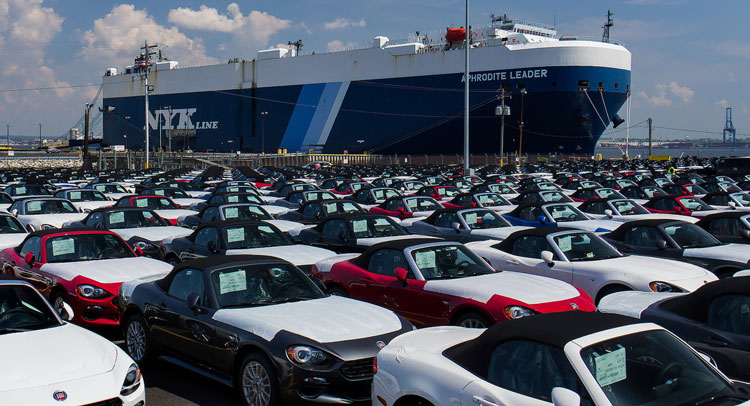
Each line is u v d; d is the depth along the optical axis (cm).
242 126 12744
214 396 684
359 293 891
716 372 425
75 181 4006
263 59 12456
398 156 10662
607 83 9075
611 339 422
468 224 1436
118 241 1041
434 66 10019
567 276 945
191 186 3562
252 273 715
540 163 7269
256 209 1603
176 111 13825
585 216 1593
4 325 579
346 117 11188
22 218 1720
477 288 769
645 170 5469
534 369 421
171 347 716
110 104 15450
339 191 3016
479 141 9744
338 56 11206
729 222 1266
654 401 392
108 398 498
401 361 496
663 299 698
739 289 611
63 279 914
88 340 570
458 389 443
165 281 760
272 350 595
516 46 9162
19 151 15438
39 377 496
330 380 578
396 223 1319
